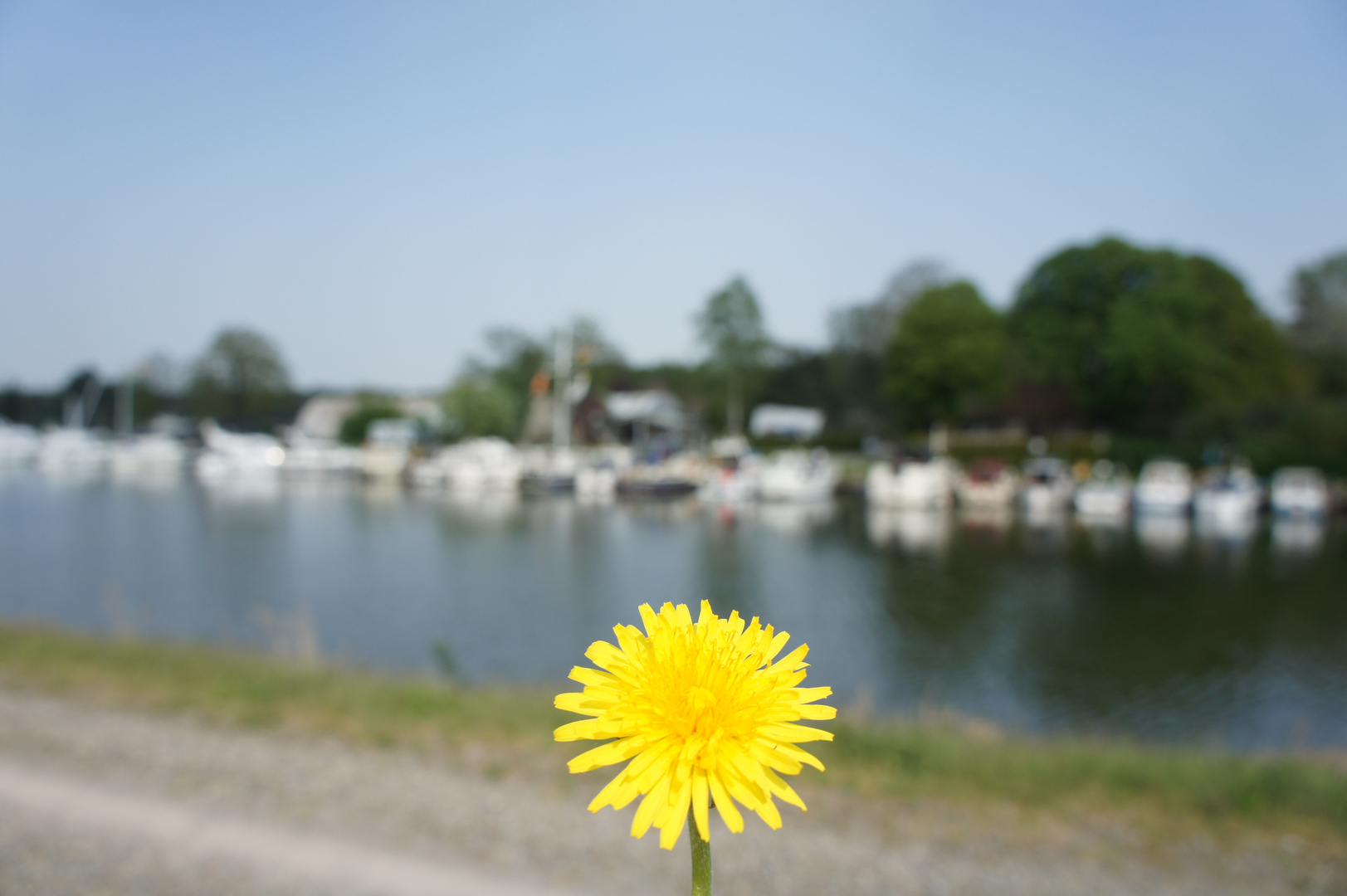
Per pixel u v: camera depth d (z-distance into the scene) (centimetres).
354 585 2430
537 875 552
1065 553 3216
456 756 749
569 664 1636
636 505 4741
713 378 7369
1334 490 4678
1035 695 1523
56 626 1493
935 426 6612
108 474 6706
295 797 655
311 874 548
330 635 1853
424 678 1131
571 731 109
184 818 617
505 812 638
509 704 919
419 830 607
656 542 3406
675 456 6094
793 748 108
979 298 6362
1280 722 1381
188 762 716
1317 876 568
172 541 3219
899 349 6531
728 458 5822
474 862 566
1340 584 2603
